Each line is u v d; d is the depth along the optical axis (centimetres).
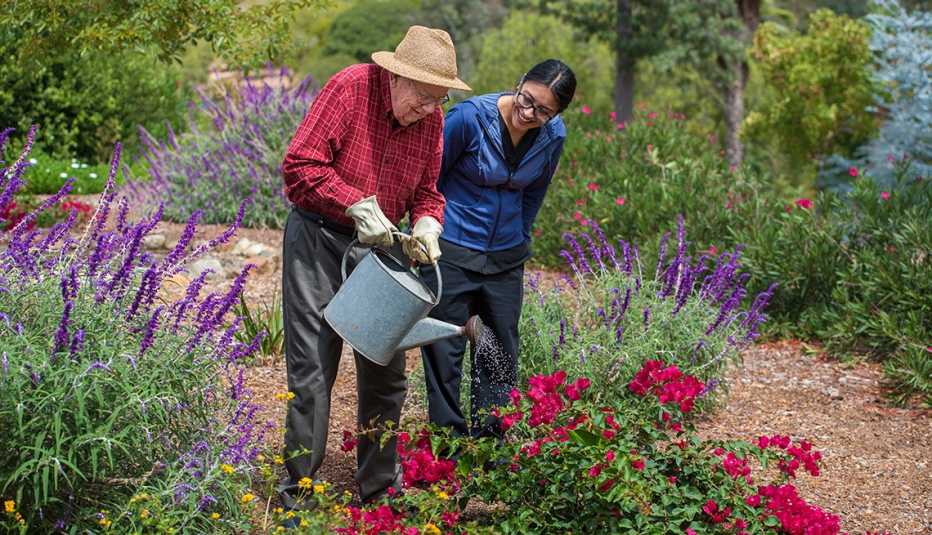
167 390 318
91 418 305
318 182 340
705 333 532
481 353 408
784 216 745
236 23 666
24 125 1271
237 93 1009
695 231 778
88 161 1323
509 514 345
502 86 2361
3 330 311
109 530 305
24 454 291
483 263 397
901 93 1372
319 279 354
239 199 928
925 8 1497
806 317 685
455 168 396
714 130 2289
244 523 335
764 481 445
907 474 462
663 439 354
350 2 3325
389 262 372
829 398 570
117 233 359
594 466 324
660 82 2506
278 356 547
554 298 532
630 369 481
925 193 729
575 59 2491
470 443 351
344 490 402
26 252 327
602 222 821
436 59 335
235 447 336
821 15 1714
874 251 693
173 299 609
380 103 348
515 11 2527
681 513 329
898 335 616
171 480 318
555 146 398
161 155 978
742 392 575
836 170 1557
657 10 1978
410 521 331
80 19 636
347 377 541
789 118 1681
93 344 315
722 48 1997
